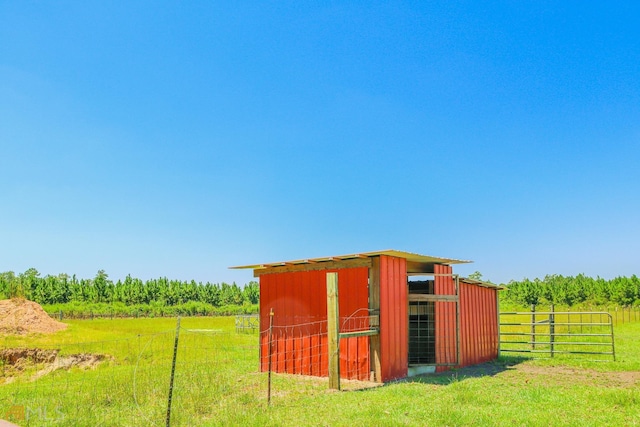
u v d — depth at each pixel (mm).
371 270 13164
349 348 13359
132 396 10633
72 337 23625
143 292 79188
